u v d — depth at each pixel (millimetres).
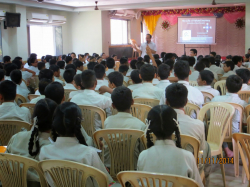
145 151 1652
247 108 3135
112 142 2260
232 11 15156
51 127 1896
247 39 11641
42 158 1728
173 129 1628
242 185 2785
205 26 14812
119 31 15094
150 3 11773
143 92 3445
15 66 5266
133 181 1489
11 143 2008
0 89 2715
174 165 1573
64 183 1632
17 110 2768
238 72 3969
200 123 2166
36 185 1878
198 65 5273
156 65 5457
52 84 2684
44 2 11031
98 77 4176
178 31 15109
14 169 1769
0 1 9430
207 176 2283
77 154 1683
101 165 1754
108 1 11148
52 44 12766
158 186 1549
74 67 5430
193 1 11328
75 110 1693
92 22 13172
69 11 13156
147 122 1664
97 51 13258
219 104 2891
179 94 2158
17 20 10141
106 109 3105
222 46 15797
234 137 2268
